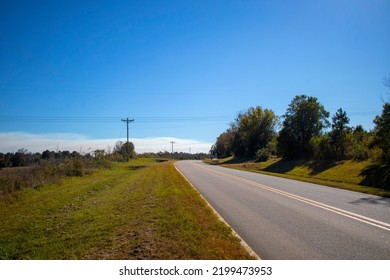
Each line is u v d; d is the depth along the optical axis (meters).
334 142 30.16
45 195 16.52
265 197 13.48
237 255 5.92
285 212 10.08
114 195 15.62
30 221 10.96
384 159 19.94
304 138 41.03
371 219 8.84
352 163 24.62
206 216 9.24
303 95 41.81
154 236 7.21
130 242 6.93
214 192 15.55
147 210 10.61
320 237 7.13
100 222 9.48
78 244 7.35
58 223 10.27
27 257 6.86
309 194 14.16
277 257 5.93
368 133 29.48
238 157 76.06
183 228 7.82
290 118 41.97
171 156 145.50
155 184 19.59
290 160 41.38
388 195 13.34
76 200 14.95
